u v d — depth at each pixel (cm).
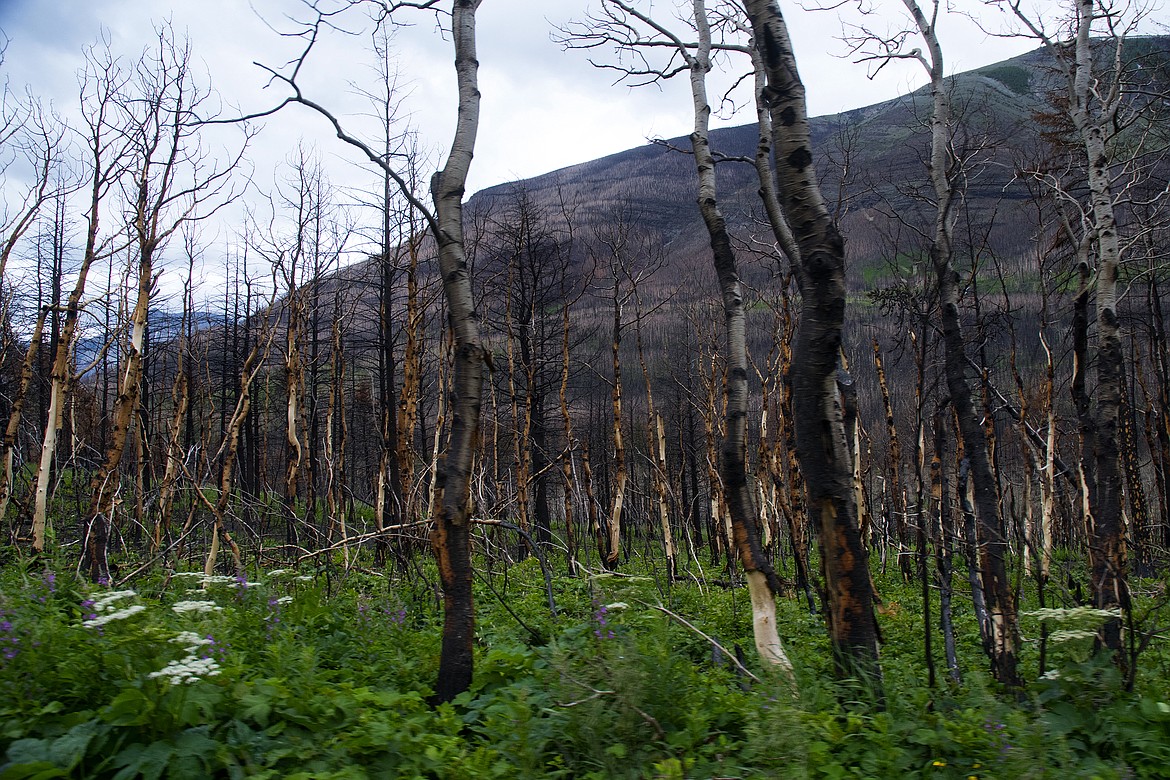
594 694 439
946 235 849
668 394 2670
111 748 355
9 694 382
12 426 1159
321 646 613
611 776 400
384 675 548
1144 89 973
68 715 372
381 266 1747
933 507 798
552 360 2259
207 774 355
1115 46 995
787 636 937
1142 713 475
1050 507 1391
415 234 1510
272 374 2195
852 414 870
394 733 394
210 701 384
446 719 446
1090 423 811
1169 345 2127
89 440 1772
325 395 2355
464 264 573
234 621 596
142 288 1058
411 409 1451
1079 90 902
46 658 413
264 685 416
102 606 434
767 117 791
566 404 1866
